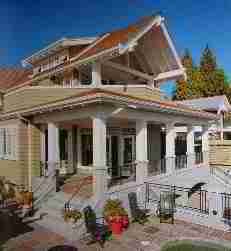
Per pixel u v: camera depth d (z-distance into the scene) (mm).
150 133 18766
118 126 17047
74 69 15180
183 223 10133
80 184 13258
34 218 10734
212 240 8352
